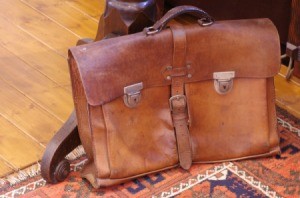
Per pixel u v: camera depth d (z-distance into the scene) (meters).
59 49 2.03
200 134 1.50
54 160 1.44
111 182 1.43
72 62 1.39
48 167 1.44
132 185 1.47
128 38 1.40
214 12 2.05
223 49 1.45
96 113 1.39
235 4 1.97
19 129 1.67
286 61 1.95
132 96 1.40
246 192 1.45
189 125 1.48
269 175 1.50
